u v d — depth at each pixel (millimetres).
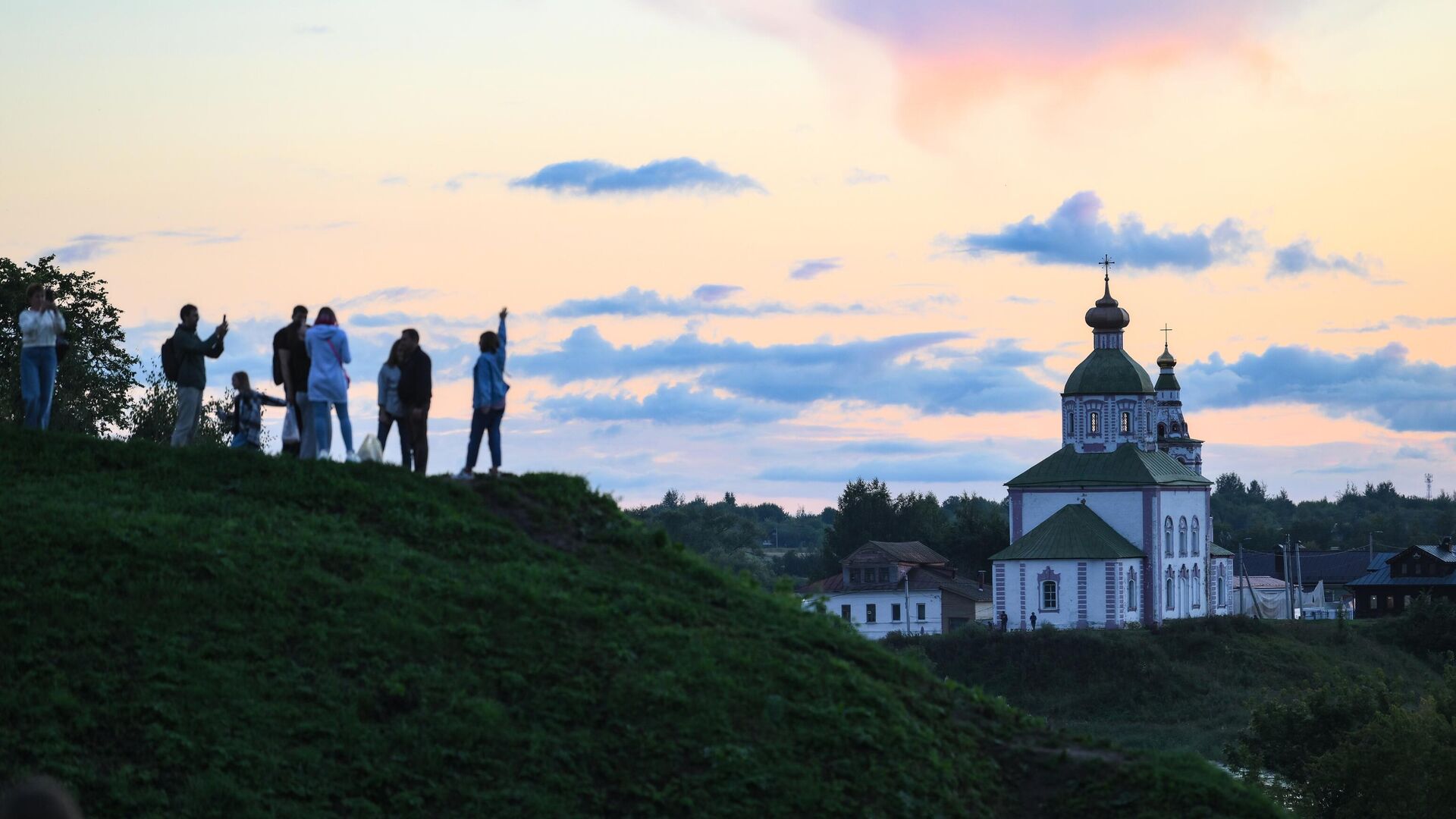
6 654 25578
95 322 74938
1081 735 31484
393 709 26359
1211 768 29828
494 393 34938
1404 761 59625
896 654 32594
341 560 29859
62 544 28578
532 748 25984
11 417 67438
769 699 28234
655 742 26734
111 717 24734
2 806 12648
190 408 35562
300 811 23828
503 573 30672
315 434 34812
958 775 28422
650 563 33250
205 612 27406
